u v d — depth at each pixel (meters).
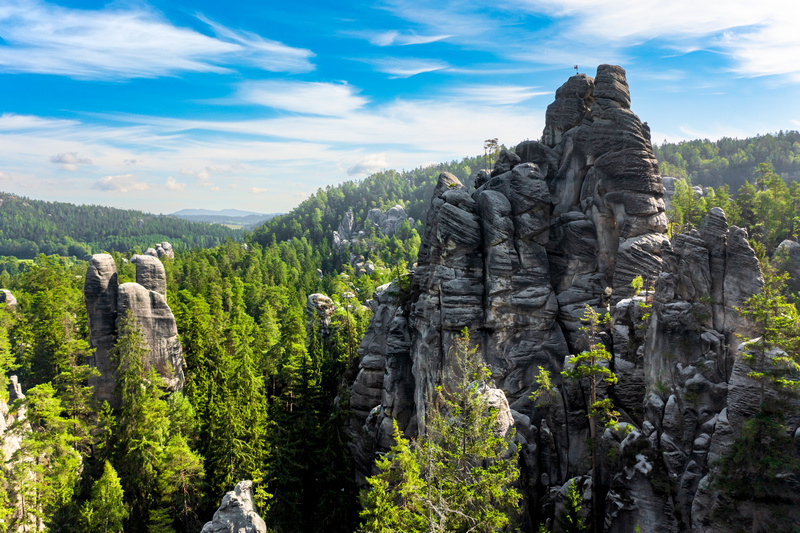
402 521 31.72
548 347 45.56
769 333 25.55
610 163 46.97
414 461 33.34
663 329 32.28
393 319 56.16
